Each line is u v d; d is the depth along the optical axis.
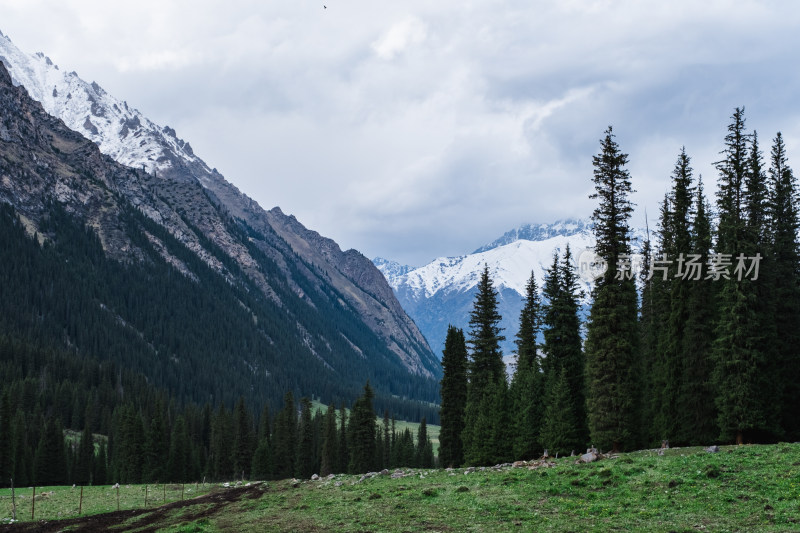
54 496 61.62
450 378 79.31
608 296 52.09
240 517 39.25
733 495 29.61
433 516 32.38
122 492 64.56
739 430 46.19
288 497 45.06
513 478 38.88
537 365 67.88
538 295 74.38
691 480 32.53
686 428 50.94
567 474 37.50
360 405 95.38
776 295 51.19
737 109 52.06
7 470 97.88
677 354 52.41
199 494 59.59
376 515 34.12
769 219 54.31
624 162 51.34
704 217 53.78
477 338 74.62
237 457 119.12
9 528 44.34
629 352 51.75
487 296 75.62
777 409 47.19
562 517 29.70
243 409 121.31
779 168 54.81
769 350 47.97
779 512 26.47
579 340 64.25
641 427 52.34
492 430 65.25
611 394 50.88
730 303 47.91
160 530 38.25
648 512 28.75
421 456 120.94
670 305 56.38
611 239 51.81
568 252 66.19
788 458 33.88
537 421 62.50
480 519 30.86
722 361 47.28
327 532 31.72
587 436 60.50
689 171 55.47
